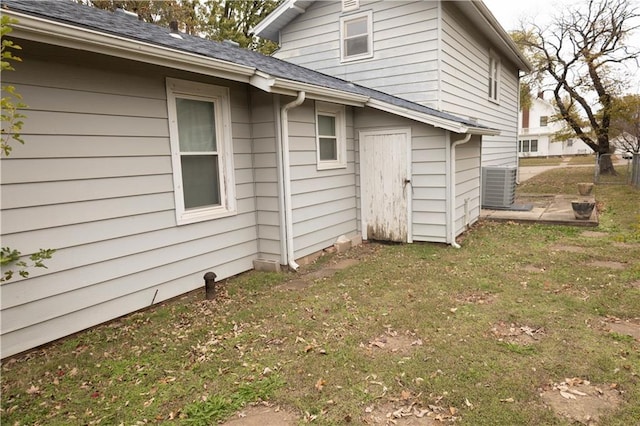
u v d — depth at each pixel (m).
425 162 6.80
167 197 4.48
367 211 7.45
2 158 3.14
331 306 4.27
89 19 3.91
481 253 6.22
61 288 3.56
